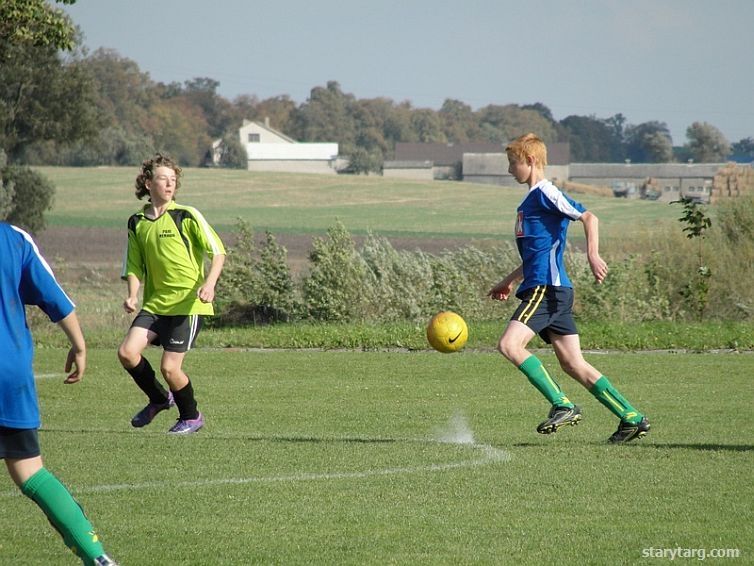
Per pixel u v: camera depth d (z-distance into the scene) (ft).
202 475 82.74
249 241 241.14
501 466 84.53
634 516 68.49
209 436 104.06
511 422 116.88
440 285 233.35
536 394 142.61
